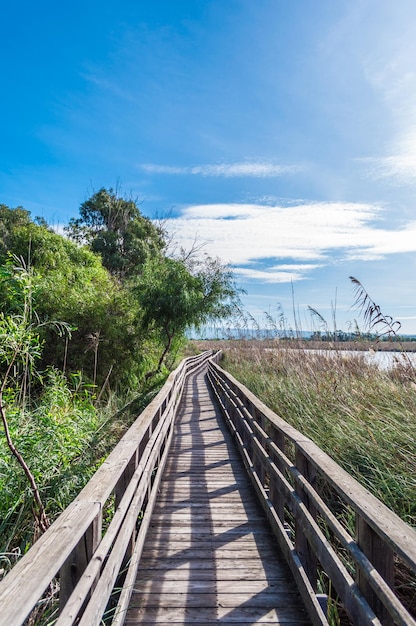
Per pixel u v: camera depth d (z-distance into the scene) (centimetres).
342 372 642
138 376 1327
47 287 1095
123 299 1310
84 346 1106
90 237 3066
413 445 380
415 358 511
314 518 280
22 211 3388
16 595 116
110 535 213
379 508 183
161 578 294
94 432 633
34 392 849
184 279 1394
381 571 183
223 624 245
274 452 376
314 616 239
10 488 419
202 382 1697
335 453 429
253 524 387
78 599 156
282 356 894
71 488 456
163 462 533
